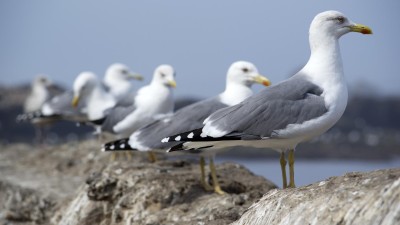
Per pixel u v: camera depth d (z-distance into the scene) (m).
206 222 11.82
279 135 11.44
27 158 22.52
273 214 9.33
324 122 11.45
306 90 11.60
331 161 40.91
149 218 12.69
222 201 12.75
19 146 26.42
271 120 11.47
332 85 11.63
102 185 13.85
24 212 17.31
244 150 39.41
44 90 31.62
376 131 47.28
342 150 42.47
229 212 12.10
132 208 13.37
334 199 8.59
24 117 27.39
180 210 12.80
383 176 8.61
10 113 45.31
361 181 8.73
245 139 11.56
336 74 11.72
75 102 22.81
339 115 11.63
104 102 22.64
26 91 48.88
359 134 45.94
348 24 11.83
